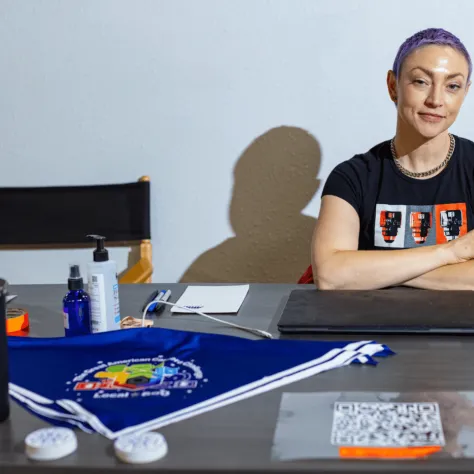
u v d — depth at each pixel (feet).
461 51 5.56
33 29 8.07
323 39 7.69
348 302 4.21
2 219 8.10
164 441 2.45
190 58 7.91
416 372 3.13
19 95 8.22
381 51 7.63
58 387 3.03
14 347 3.57
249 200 8.13
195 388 2.98
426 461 2.33
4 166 8.38
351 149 7.87
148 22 7.90
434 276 4.95
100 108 8.14
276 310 4.32
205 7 7.79
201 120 8.02
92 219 8.00
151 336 3.63
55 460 2.43
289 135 7.93
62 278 8.52
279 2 7.68
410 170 5.95
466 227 5.92
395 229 5.98
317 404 2.81
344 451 2.42
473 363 3.24
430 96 5.54
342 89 7.76
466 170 5.94
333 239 5.65
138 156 8.18
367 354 3.32
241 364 3.23
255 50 7.80
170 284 5.13
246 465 2.35
